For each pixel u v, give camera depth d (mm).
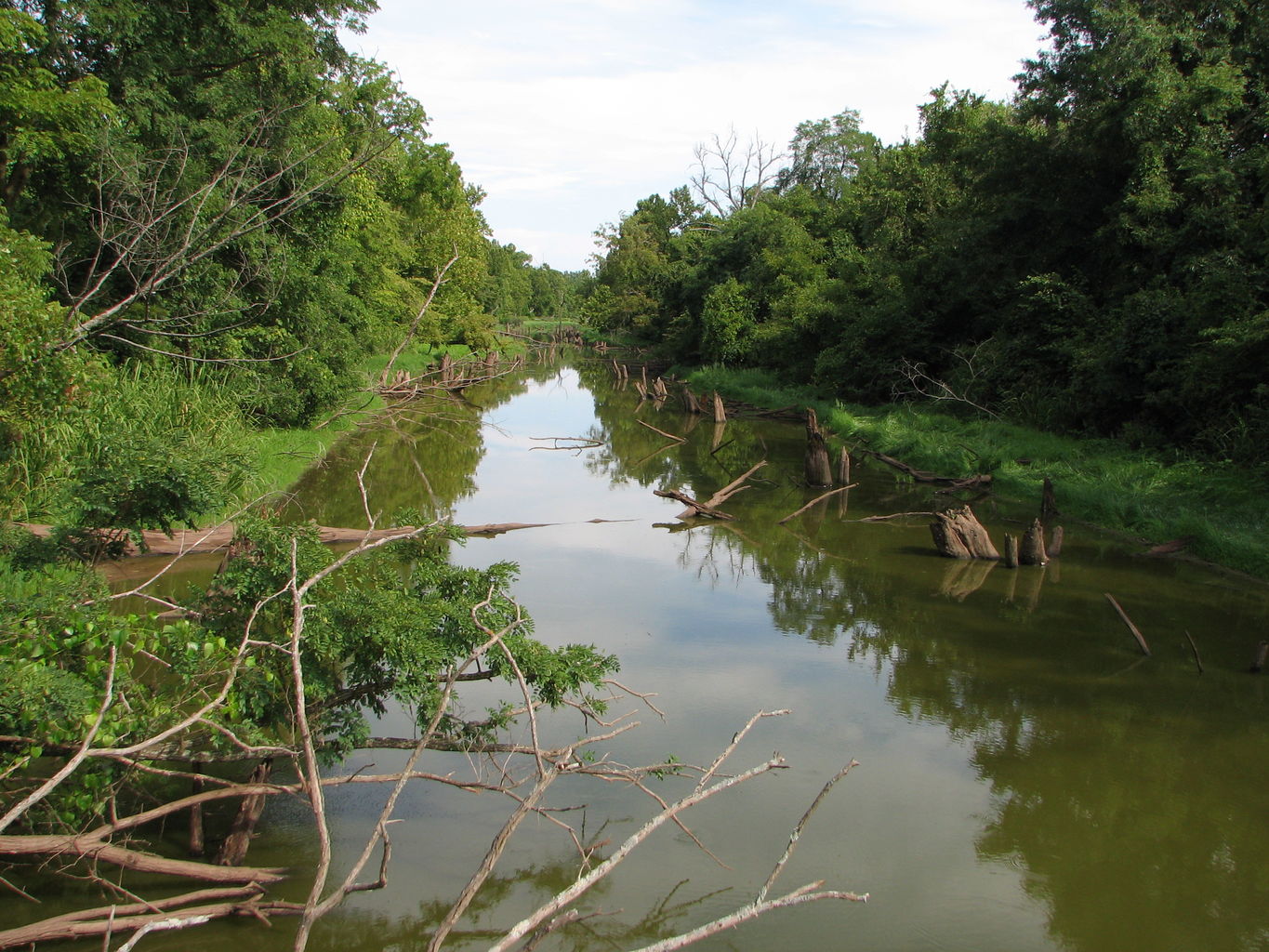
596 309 77250
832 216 43906
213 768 6766
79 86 13180
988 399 25281
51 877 5410
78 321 10625
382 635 5789
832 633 10305
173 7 16422
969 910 5488
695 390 40562
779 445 25984
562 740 7520
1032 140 24125
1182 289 20109
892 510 17203
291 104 16625
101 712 3928
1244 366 16422
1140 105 21234
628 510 16922
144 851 5668
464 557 13188
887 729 7922
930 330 29141
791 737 7719
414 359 36844
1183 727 8000
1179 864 6035
